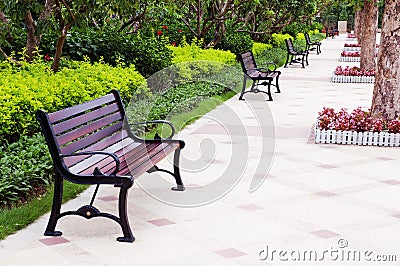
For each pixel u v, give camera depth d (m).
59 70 8.76
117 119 5.71
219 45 17.30
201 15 16.83
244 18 20.23
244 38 18.00
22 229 4.53
